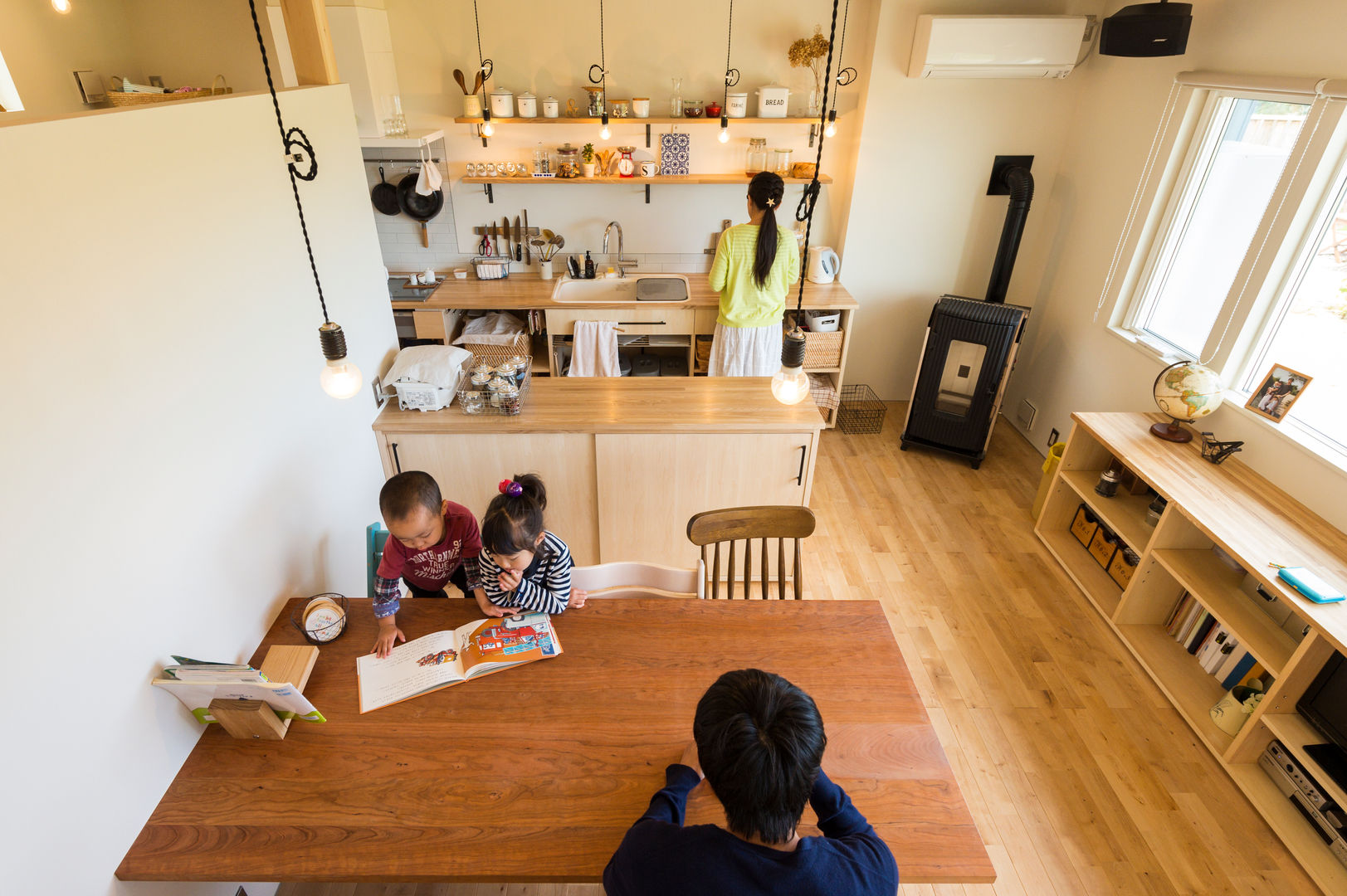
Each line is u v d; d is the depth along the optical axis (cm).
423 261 455
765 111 405
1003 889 207
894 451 443
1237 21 289
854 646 184
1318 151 250
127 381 134
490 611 190
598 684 171
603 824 141
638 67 407
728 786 100
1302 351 269
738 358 378
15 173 108
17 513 109
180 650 152
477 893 203
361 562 256
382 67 380
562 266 461
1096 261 382
